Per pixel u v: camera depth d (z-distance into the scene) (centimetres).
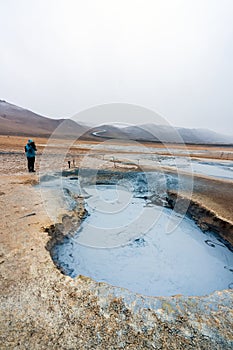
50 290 221
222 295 231
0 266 257
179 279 393
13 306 197
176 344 167
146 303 210
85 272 378
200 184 859
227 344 169
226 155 2431
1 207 466
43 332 171
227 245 462
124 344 164
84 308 199
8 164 1045
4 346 158
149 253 466
